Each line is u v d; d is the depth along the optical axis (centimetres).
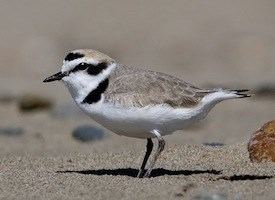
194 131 1449
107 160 1023
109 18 2659
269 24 2589
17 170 948
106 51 2373
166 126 854
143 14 2703
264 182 830
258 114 1656
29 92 1866
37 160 1043
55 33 2511
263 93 1856
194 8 2756
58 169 957
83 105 865
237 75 2108
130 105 836
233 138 1308
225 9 2742
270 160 930
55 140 1363
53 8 2731
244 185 817
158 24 2625
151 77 861
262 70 2202
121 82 852
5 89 1922
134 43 2456
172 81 865
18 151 1234
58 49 2383
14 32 2500
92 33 2523
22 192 813
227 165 947
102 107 849
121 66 875
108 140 1349
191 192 793
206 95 862
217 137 1345
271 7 2750
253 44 2405
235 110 1712
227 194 780
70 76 868
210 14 2695
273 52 2355
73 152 1197
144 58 2331
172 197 775
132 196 780
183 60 2325
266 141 944
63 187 830
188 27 2595
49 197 788
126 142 1314
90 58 860
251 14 2683
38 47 2373
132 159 1027
